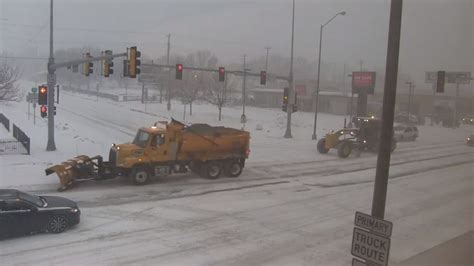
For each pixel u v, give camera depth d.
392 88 9.12
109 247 12.35
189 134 20.67
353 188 21.03
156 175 20.34
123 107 74.00
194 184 20.47
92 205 16.50
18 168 21.94
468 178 24.44
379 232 7.58
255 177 22.61
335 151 33.28
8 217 12.73
